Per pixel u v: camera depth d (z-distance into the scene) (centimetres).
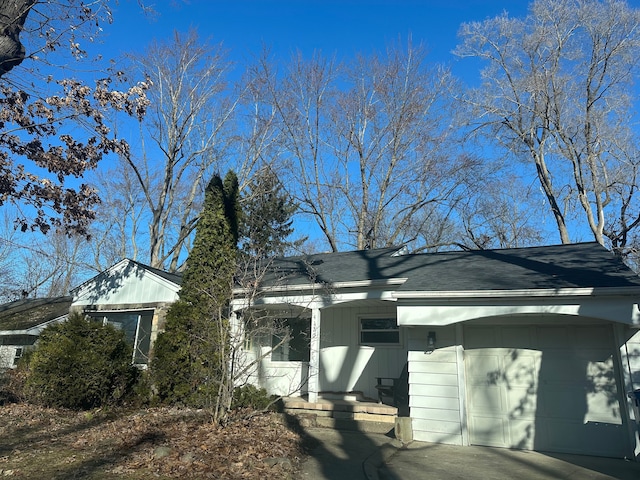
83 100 992
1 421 898
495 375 860
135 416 923
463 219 2658
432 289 843
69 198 1168
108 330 1098
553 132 2155
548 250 1112
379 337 1175
